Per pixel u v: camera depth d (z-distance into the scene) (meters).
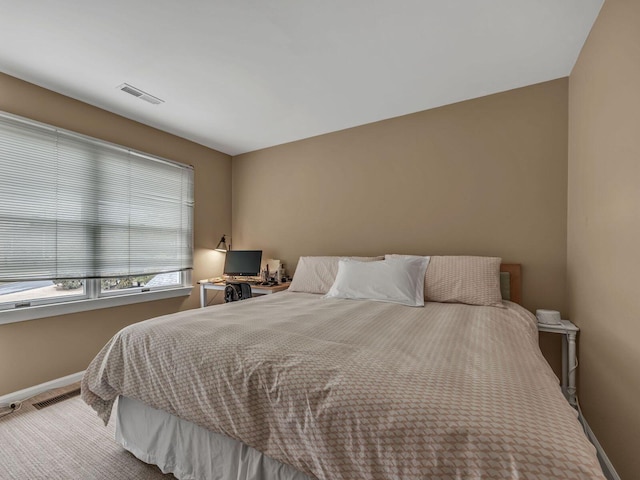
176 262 3.37
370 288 2.34
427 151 2.81
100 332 2.67
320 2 1.58
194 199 3.58
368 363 1.06
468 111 2.64
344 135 3.26
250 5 1.59
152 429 1.46
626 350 1.33
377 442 0.81
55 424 1.87
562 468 0.62
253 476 1.10
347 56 2.04
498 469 0.66
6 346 2.13
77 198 2.53
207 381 1.19
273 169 3.76
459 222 2.66
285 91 2.48
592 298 1.74
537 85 2.38
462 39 1.88
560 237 2.30
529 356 1.20
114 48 1.92
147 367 1.38
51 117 2.39
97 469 1.48
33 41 1.83
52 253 2.38
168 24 1.72
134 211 2.97
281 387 1.02
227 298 3.12
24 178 2.23
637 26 1.21
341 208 3.27
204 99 2.59
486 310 1.98
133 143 2.97
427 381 0.92
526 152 2.42
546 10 1.64
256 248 3.89
